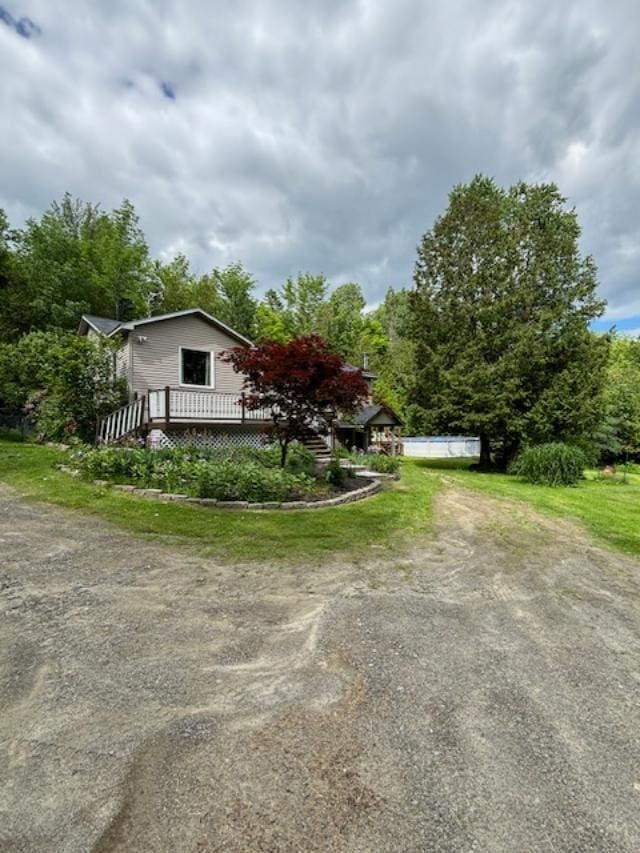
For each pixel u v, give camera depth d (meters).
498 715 2.53
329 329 34.75
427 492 10.45
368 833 1.76
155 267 31.31
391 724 2.41
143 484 8.19
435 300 18.05
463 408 16.52
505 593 4.46
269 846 1.70
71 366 13.16
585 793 1.99
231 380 16.19
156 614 3.66
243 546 5.50
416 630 3.55
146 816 1.81
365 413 20.20
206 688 2.69
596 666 3.12
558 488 12.52
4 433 15.09
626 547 6.40
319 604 3.96
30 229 25.08
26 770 2.03
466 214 17.69
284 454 9.53
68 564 4.71
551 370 16.55
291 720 2.42
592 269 16.72
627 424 19.16
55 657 2.98
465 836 1.76
